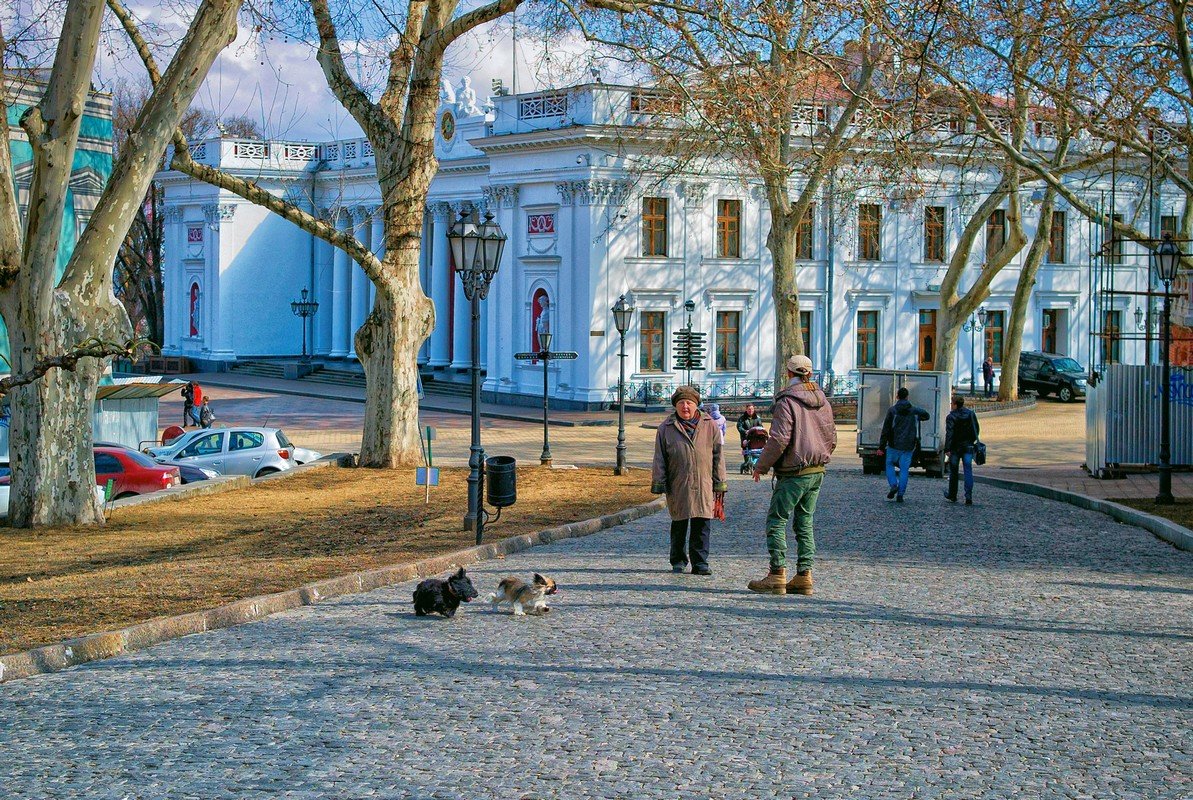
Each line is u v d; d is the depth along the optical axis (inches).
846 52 1307.8
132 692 364.2
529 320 2260.1
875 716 331.9
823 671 380.5
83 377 775.1
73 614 478.9
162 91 709.9
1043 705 343.3
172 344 3112.7
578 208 2142.0
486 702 346.6
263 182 2908.5
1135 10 879.1
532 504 874.8
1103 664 392.2
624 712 335.6
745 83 1074.7
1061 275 2481.5
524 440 1738.4
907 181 1464.1
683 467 562.9
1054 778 283.3
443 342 2640.3
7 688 372.5
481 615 473.7
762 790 274.8
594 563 609.0
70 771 290.4
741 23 1041.5
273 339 2994.6
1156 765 292.5
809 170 1565.0
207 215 2930.6
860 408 1248.8
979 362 2436.0
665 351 2198.6
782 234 1606.8
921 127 1148.5
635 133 2021.4
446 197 2532.0
